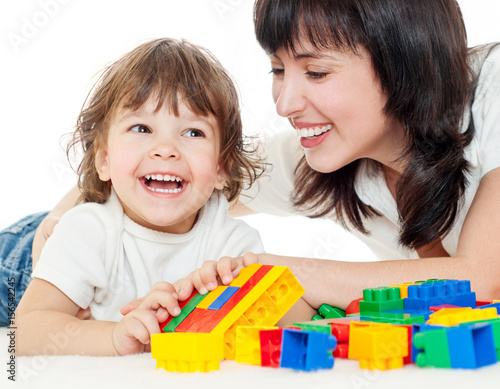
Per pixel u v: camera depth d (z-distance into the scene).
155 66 1.17
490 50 1.37
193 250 1.23
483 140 1.23
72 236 1.11
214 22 2.28
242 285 0.90
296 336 0.71
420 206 1.24
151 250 1.17
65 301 1.08
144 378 0.71
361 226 1.45
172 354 0.73
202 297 0.93
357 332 0.71
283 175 1.58
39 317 1.01
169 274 1.20
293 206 1.53
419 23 1.16
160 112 1.14
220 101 1.22
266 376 0.68
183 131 1.16
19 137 2.23
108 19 2.26
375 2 1.13
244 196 1.64
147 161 1.13
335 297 1.08
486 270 1.07
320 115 1.20
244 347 0.78
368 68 1.17
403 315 0.80
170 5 2.29
